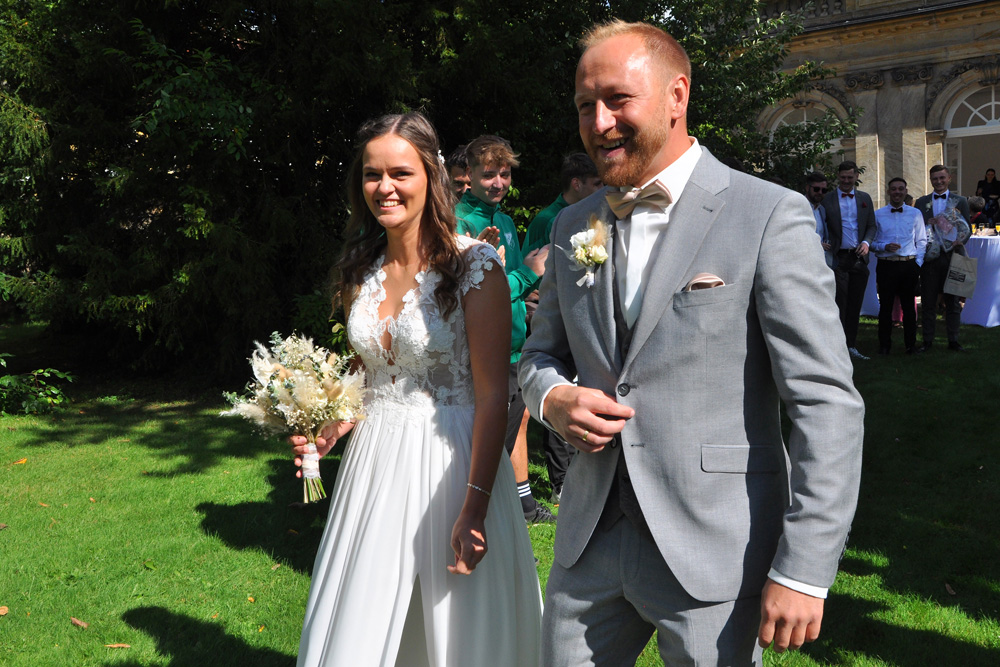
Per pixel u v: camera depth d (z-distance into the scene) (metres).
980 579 3.63
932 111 16.98
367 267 2.49
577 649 1.80
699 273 1.64
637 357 1.68
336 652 2.16
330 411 2.37
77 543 4.23
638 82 1.61
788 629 1.46
